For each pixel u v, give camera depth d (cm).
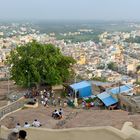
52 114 2905
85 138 1978
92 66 14500
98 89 4500
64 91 4297
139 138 1766
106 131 1900
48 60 4281
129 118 2459
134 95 3850
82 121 2614
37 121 2619
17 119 2852
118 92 3953
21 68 4259
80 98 4066
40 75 4272
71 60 4556
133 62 15650
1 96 4103
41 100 3838
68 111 3148
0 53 15825
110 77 10962
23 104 3572
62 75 4444
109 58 17275
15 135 1123
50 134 2103
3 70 9425
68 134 2050
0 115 3055
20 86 4647
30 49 4309
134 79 10319
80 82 4469
